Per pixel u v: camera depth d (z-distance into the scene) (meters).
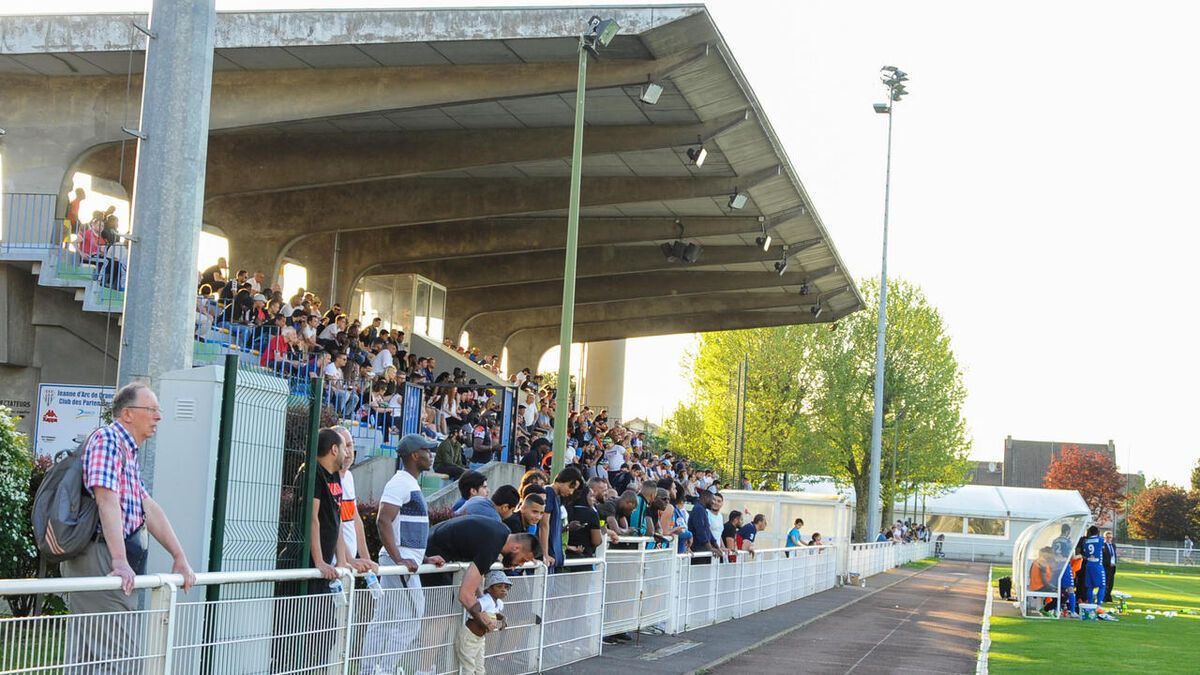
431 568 8.53
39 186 21.95
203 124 8.93
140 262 8.75
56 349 22.09
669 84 22.59
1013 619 24.08
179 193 8.80
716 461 59.00
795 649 16.02
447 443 21.34
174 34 8.86
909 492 69.12
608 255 38.94
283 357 21.20
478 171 29.23
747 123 25.77
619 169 29.14
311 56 21.05
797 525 28.44
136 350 8.68
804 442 58.31
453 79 21.66
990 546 86.69
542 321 47.56
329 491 7.78
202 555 7.24
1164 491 106.38
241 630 6.26
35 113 22.14
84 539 5.82
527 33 20.14
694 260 36.94
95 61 21.28
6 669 4.61
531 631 10.69
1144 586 45.25
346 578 7.36
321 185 26.69
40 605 8.63
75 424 17.23
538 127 25.69
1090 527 25.28
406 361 27.50
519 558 9.48
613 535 14.03
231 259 30.22
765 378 58.97
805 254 38.50
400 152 26.06
